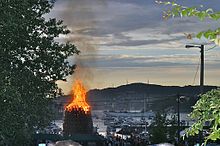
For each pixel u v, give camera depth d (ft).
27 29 87.56
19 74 89.76
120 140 225.15
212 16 12.67
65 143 63.41
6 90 67.92
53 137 144.05
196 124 15.92
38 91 93.86
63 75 100.78
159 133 230.68
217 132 13.78
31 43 92.99
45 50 97.55
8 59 85.40
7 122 73.97
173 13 13.29
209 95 15.33
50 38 100.07
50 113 97.09
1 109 70.44
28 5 79.51
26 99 88.53
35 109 91.04
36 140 134.82
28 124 92.07
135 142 214.69
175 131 239.50
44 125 96.12
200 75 108.37
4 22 70.18
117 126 425.28
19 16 75.05
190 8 12.92
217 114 13.97
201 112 15.61
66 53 101.30
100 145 174.70
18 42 84.28
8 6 70.59
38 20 96.07
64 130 288.30
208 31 12.62
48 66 98.48
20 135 88.28
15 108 73.67
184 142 122.01
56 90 99.55
